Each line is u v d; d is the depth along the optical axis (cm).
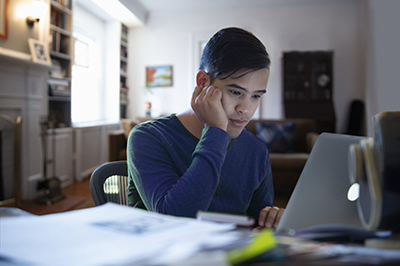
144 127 74
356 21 527
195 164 57
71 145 414
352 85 532
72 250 25
